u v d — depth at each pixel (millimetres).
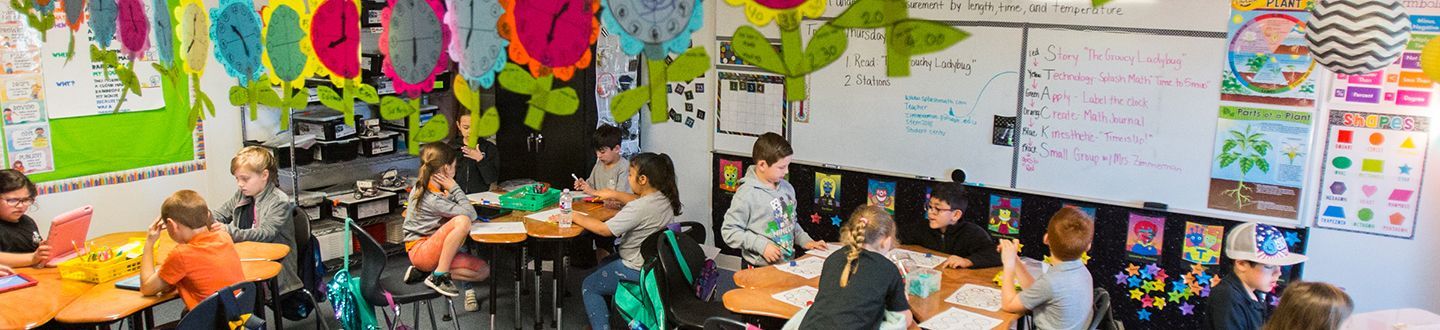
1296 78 3812
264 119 5805
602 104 5809
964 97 4531
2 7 4695
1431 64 3195
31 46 4828
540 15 2469
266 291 4285
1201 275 4180
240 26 3646
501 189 5516
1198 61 3965
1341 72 3670
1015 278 3445
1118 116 4176
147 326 3947
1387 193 3809
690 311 3869
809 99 5016
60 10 4902
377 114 6152
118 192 5285
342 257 5762
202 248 3494
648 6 2217
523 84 2568
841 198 5035
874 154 4867
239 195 4445
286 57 3488
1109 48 4125
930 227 4133
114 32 4738
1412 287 3852
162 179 5461
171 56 4371
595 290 4418
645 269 3861
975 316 3166
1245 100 3924
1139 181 4207
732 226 4145
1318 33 3678
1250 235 3064
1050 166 4395
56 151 4984
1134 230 4281
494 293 4566
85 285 3598
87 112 5074
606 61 5730
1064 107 4289
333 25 3332
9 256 3756
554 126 5934
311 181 5984
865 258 2920
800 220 5227
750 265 4168
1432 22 3574
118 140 5223
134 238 4387
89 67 5059
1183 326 4285
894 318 2912
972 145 4566
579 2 2375
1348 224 3908
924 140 4695
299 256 4414
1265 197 3992
